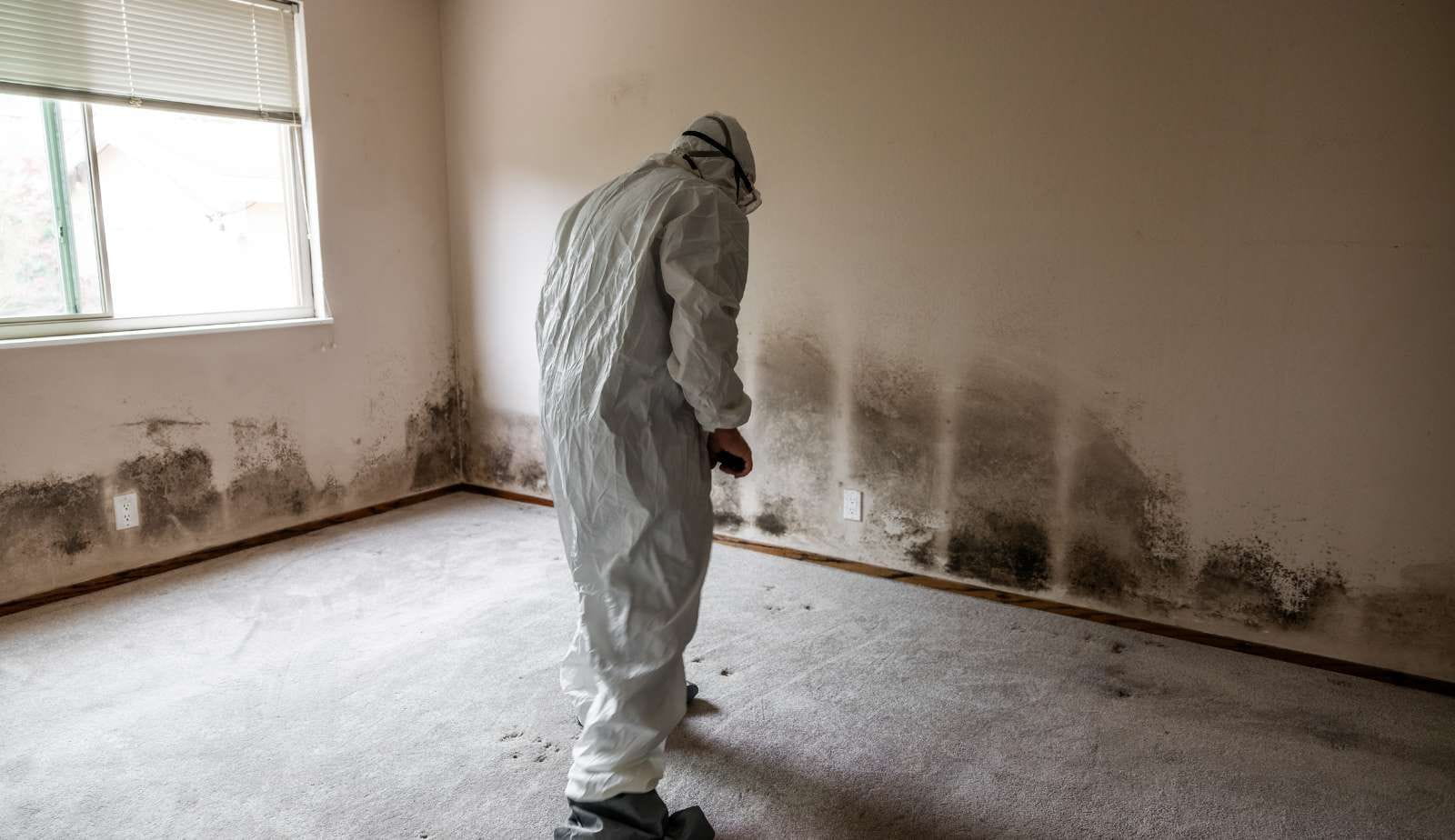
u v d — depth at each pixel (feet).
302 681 7.98
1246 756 6.86
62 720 7.29
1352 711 7.51
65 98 9.70
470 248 13.88
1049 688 7.91
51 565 9.92
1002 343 9.70
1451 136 7.36
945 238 9.87
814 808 6.21
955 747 6.97
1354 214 7.80
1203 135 8.36
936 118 9.72
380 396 13.30
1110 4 8.64
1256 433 8.48
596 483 5.60
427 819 6.08
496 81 13.12
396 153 13.15
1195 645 8.76
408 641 8.80
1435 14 7.30
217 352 11.19
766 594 10.07
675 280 5.32
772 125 10.80
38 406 9.64
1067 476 9.54
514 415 13.88
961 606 9.73
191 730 7.16
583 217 6.02
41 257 9.88
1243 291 8.37
